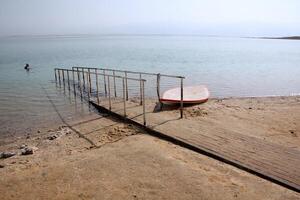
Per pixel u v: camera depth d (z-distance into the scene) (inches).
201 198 172.7
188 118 358.6
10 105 566.3
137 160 231.9
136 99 560.1
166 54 2137.1
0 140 359.6
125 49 2906.0
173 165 219.6
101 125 383.9
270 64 1417.3
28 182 206.4
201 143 261.0
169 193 179.8
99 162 232.5
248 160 221.8
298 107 466.6
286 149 244.1
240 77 967.0
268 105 498.3
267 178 196.2
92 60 1691.7
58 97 647.8
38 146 320.8
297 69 1206.3
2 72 1199.6
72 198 180.1
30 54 2383.1
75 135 350.9
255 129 317.1
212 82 860.0
